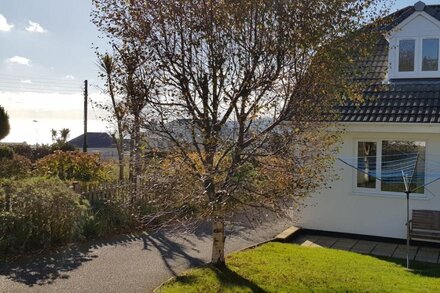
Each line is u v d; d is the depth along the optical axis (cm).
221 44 768
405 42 1376
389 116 1216
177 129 818
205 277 841
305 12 726
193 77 799
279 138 788
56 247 1063
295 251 1089
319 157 816
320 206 1339
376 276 897
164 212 838
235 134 811
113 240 1155
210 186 785
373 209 1287
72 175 1700
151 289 811
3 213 999
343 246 1223
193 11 766
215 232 901
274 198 782
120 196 1287
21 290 788
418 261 1070
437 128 1162
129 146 870
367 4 752
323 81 752
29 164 1902
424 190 1238
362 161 1289
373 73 1384
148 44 785
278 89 775
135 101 797
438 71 1337
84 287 814
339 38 749
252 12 739
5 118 3491
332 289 803
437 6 1539
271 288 801
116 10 791
